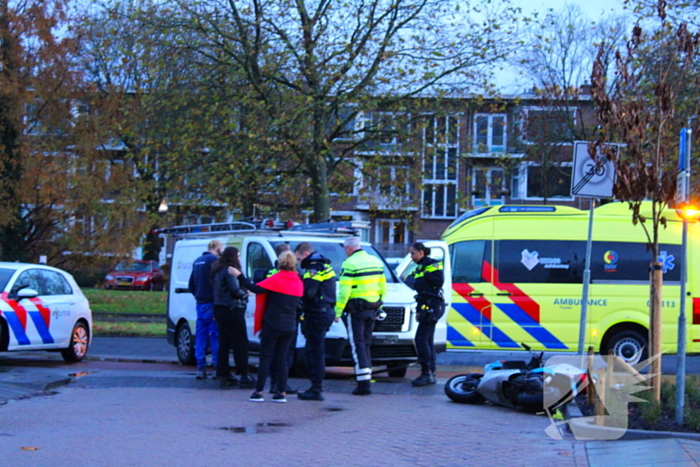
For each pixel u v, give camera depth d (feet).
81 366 43.39
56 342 43.29
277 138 68.33
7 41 74.23
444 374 41.73
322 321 31.22
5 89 72.33
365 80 70.28
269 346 30.37
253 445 22.85
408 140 72.59
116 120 78.07
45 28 74.43
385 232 147.84
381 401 31.35
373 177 74.18
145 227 79.46
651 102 34.09
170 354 50.44
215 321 36.63
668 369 45.98
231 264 33.91
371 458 21.61
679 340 25.14
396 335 37.29
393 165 74.43
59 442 22.85
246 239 40.50
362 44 70.13
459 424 26.66
